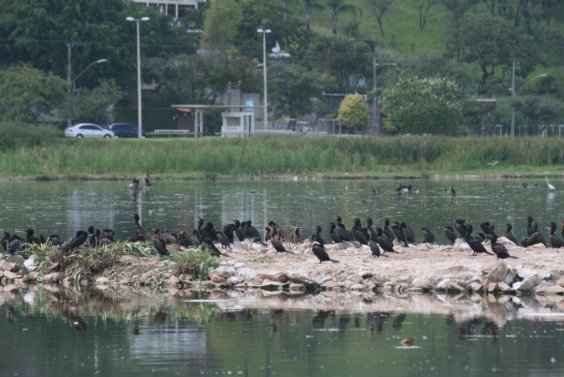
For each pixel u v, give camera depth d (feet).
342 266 109.91
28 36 428.97
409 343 82.33
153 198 217.97
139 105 367.86
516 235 148.05
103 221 170.30
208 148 302.04
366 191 237.45
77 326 91.35
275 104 466.70
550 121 474.08
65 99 387.96
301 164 294.05
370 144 312.50
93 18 441.27
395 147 312.29
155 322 92.58
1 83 395.14
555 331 86.02
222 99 456.86
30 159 291.17
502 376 73.15
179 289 110.11
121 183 269.03
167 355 80.28
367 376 73.51
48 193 232.32
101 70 439.22
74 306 101.09
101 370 76.13
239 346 82.74
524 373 73.72
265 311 96.48
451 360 77.36
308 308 97.35
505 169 306.35
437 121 411.54
